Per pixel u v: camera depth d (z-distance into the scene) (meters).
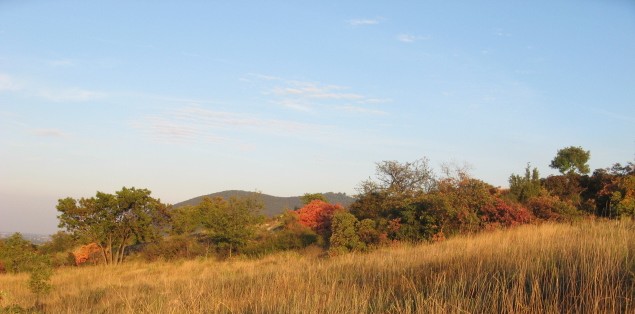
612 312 6.17
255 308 8.60
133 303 11.00
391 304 7.72
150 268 25.09
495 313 6.84
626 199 21.47
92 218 30.19
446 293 7.86
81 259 30.88
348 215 23.48
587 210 23.47
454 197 22.25
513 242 12.12
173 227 34.69
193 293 10.70
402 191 27.98
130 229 30.86
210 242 30.38
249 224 28.52
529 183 26.70
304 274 12.30
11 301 13.26
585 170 36.59
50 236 39.84
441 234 20.56
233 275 15.12
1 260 28.31
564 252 8.67
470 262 10.04
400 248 18.81
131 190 31.23
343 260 15.12
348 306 7.80
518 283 7.55
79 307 11.88
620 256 8.05
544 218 21.91
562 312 6.66
